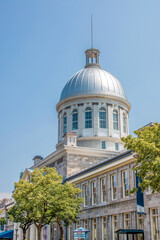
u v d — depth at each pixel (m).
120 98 63.75
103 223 37.06
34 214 36.47
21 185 38.47
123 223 32.78
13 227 71.25
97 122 61.06
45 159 58.94
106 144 59.69
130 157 31.89
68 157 51.78
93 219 39.53
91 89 63.12
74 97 63.12
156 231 26.95
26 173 63.22
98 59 72.12
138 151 21.08
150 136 21.44
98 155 53.72
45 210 35.88
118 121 62.97
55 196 35.12
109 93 63.03
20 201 38.22
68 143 53.34
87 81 64.38
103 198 37.78
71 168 51.31
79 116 62.00
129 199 31.86
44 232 52.12
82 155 52.81
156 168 19.70
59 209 35.03
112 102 63.06
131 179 32.09
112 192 35.69
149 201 27.75
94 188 40.25
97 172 38.41
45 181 37.22
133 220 31.03
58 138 65.75
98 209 38.00
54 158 55.94
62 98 65.88
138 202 28.14
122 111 64.25
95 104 62.16
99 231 37.16
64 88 67.06
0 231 79.56
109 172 36.50
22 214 42.53
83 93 62.69
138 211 27.81
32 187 37.38
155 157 20.39
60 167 53.56
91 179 40.72
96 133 60.31
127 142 22.73
